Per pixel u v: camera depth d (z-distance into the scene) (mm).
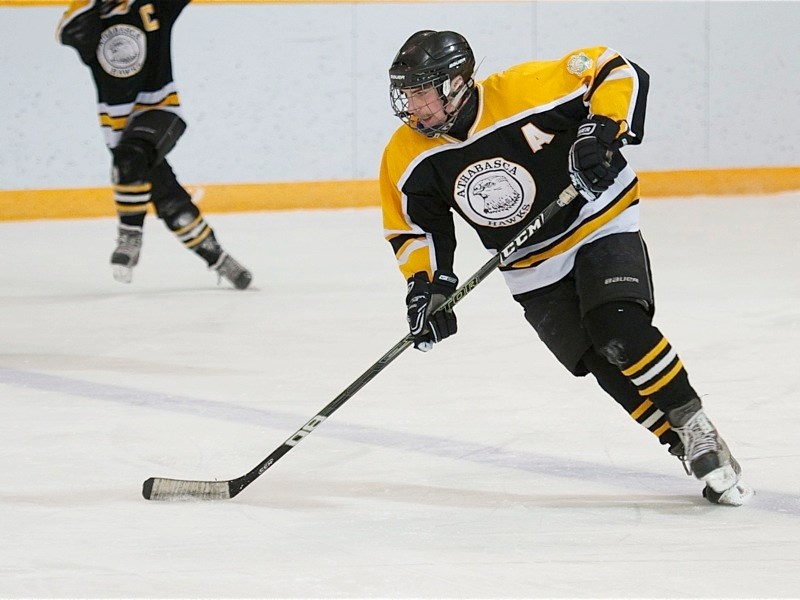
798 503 9297
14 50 27281
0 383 13984
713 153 30750
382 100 29359
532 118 8969
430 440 11383
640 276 8891
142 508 9336
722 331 16312
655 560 8062
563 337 9461
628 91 8773
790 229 26016
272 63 28594
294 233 26500
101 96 18922
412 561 8062
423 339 9453
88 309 18844
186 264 23500
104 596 7457
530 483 9969
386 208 9641
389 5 28891
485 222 9461
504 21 29406
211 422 12180
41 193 28094
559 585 7598
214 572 7875
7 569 7961
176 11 18672
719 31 30234
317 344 16078
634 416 9344
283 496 9672
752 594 7445
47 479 10164
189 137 28453
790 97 30859
